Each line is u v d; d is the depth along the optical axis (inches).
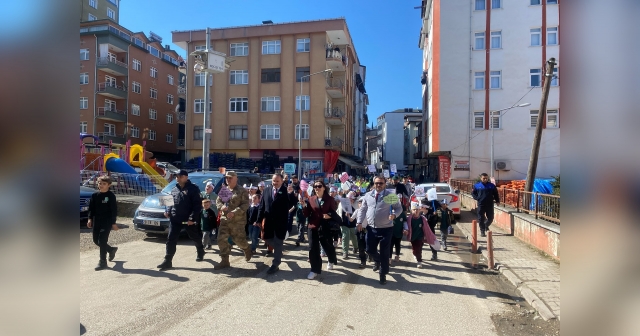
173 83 2009.1
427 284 247.0
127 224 455.2
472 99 1197.7
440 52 1223.5
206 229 330.6
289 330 171.6
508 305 209.3
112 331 166.9
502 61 1184.2
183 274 258.2
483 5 1202.6
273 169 1390.3
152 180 685.9
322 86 1428.4
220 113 1489.9
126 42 1670.8
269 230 271.4
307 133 1432.1
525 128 1163.9
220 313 190.4
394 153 3198.8
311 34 1444.4
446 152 1214.3
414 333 171.2
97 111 1568.7
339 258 323.9
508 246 366.9
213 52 636.7
